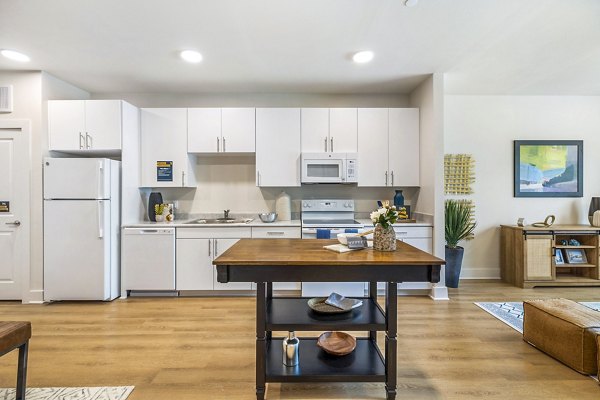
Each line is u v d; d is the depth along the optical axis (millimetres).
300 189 4051
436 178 3346
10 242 3254
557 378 1894
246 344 2324
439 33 2486
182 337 2436
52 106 3301
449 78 3494
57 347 2271
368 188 4039
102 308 3070
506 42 2641
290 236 3469
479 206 4164
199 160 4008
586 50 2797
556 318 2084
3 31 2422
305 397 1737
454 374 1937
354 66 3141
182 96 3957
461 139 4148
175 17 2246
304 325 1671
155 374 1936
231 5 2102
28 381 1858
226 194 4023
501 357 2137
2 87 3203
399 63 3070
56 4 2072
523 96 4145
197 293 3480
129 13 2189
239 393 1760
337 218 3953
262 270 1623
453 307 3094
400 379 1883
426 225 3391
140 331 2545
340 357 1886
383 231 1826
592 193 4164
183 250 3420
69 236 3178
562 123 4164
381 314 1813
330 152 3646
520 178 4156
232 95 3973
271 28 2404
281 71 3258
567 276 3920
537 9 2152
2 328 1567
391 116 3684
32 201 3225
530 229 3725
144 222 3643
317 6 2119
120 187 3412
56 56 2879
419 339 2396
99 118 3324
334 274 1615
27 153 3221
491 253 4168
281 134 3660
